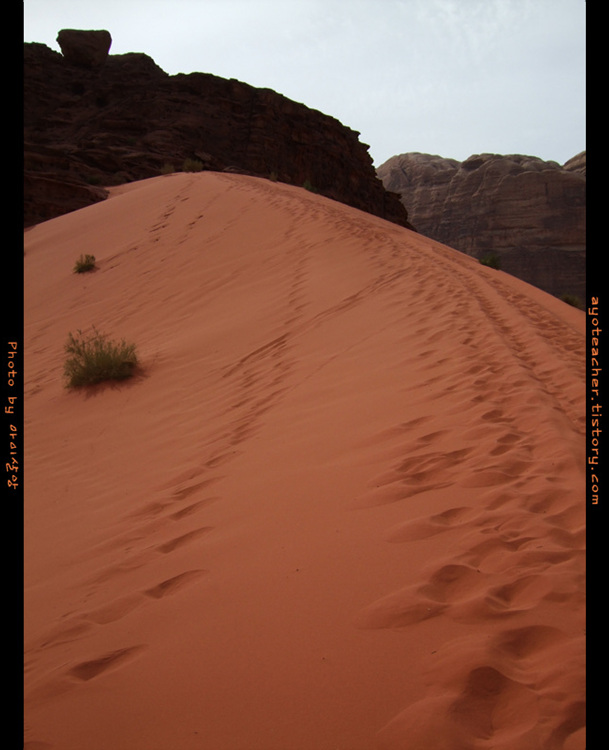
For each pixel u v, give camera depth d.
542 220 145.88
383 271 11.66
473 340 6.85
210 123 53.44
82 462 6.84
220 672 2.39
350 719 1.99
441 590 2.58
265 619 2.68
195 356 9.80
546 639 2.18
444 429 4.45
